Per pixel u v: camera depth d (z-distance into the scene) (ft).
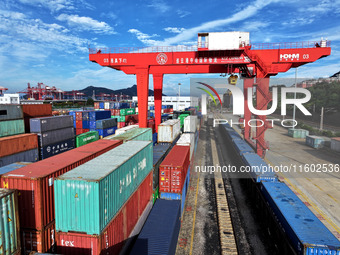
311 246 29.50
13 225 25.26
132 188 38.32
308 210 38.88
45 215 31.07
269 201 45.73
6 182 30.50
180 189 51.03
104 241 28.02
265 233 48.47
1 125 59.62
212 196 67.05
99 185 26.17
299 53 79.97
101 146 54.13
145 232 34.22
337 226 51.75
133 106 251.80
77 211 26.89
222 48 77.92
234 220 54.08
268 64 81.61
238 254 42.57
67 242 27.63
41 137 67.05
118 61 92.63
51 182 32.27
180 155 59.77
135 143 48.93
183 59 88.07
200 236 48.47
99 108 216.95
